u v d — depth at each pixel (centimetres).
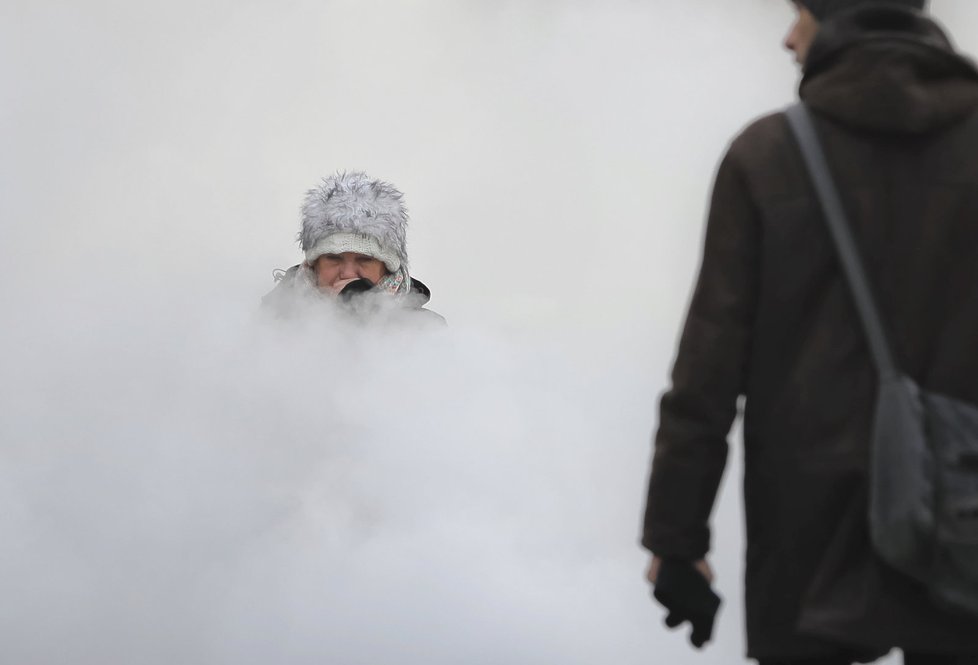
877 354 495
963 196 506
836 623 485
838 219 506
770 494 507
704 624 518
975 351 497
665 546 512
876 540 480
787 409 504
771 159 518
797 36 548
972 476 477
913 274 502
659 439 518
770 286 512
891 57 509
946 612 482
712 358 513
